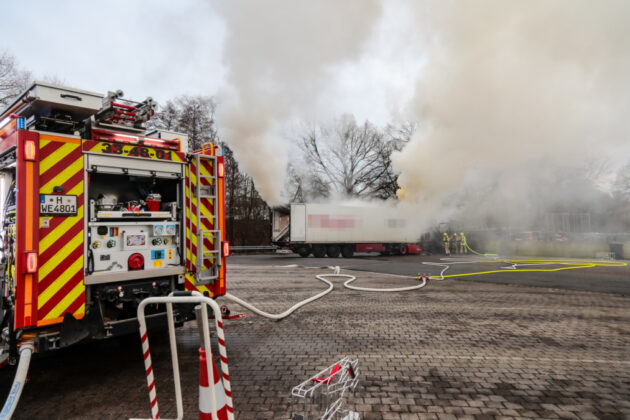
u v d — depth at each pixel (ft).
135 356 15.64
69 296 12.05
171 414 10.70
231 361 14.93
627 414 10.67
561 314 22.95
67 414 10.80
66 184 12.11
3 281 13.46
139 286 13.82
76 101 12.59
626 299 27.71
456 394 11.96
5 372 14.15
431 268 49.62
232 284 34.76
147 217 14.14
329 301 26.78
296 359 15.15
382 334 18.63
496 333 18.80
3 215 14.05
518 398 11.68
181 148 15.52
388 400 11.53
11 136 12.11
